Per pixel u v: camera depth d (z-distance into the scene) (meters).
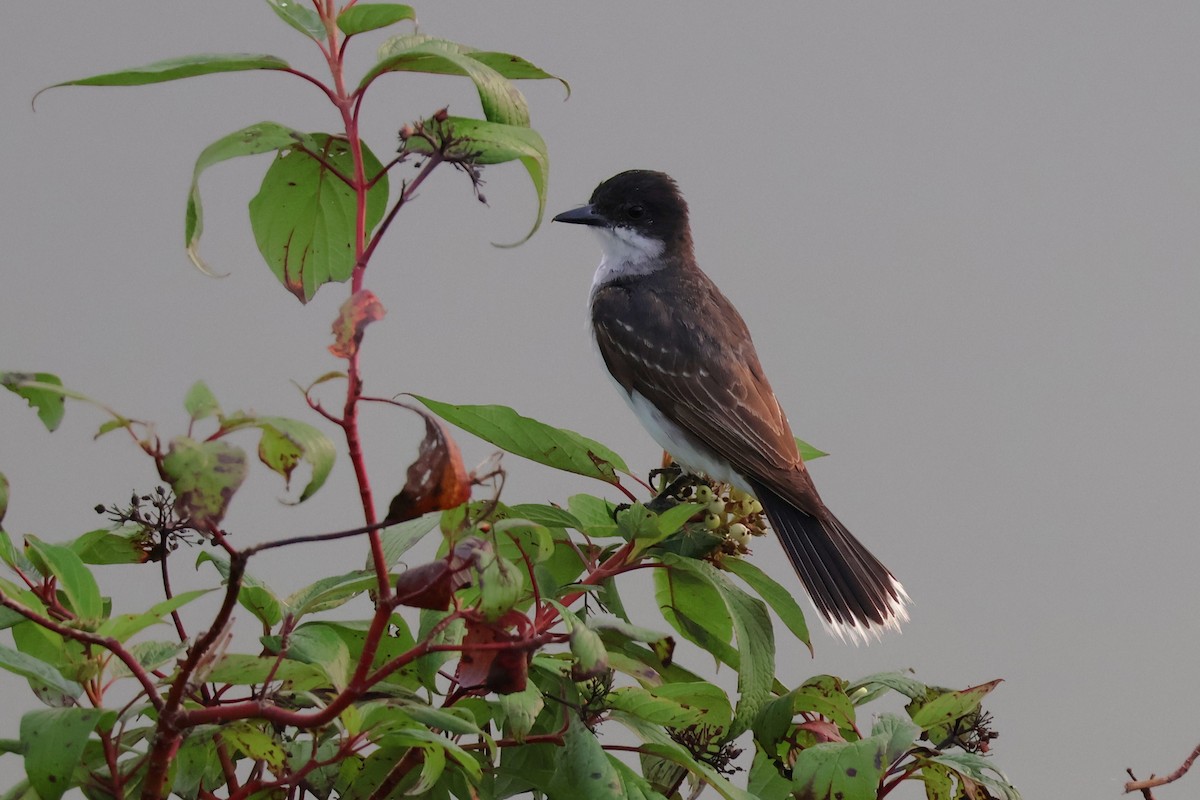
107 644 4.12
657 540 6.60
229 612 3.97
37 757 4.28
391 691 4.99
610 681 5.63
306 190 6.11
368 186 4.88
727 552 7.21
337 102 5.12
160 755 4.18
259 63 5.11
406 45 5.48
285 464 4.23
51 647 5.27
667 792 6.28
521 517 6.59
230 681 4.95
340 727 5.12
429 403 6.73
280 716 4.23
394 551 5.82
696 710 5.62
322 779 5.48
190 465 3.82
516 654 4.43
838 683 5.99
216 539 3.97
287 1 5.34
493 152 4.83
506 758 5.84
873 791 5.40
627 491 6.95
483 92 5.12
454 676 5.68
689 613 7.16
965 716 6.18
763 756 6.30
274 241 6.19
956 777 5.97
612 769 5.36
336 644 5.18
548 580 6.56
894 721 5.83
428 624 5.42
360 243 4.72
